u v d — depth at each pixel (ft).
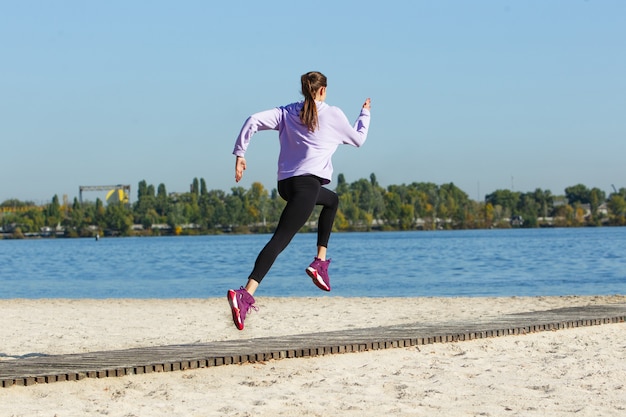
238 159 23.53
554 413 24.72
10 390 27.86
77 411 25.45
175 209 654.94
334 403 26.37
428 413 24.88
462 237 442.50
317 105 24.11
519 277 129.49
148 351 34.40
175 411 25.43
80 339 48.49
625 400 26.53
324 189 24.75
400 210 622.13
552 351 36.88
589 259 186.60
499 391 28.14
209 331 52.37
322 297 84.43
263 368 32.12
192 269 176.14
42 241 615.98
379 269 159.63
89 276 155.74
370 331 40.81
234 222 653.71
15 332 52.80
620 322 46.75
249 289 23.82
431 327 42.29
